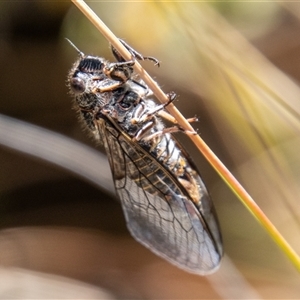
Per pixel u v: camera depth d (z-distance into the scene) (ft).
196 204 0.63
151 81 0.60
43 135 0.72
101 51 0.76
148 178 0.63
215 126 0.74
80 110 0.63
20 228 0.79
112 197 0.82
